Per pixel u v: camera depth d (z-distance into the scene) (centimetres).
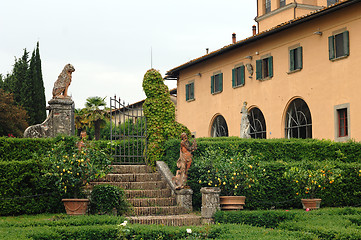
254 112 3266
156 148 1712
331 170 1552
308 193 1551
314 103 2730
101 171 1341
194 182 1533
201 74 3791
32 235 945
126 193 1462
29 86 4281
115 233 1033
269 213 1268
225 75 3509
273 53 3059
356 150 1867
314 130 2725
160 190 1507
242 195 1502
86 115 4197
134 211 1361
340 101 2553
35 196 1353
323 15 2664
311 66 2758
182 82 4059
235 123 3391
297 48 2853
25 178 1357
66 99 1903
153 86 1767
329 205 1609
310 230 1045
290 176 1548
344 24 2539
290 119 2948
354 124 2458
